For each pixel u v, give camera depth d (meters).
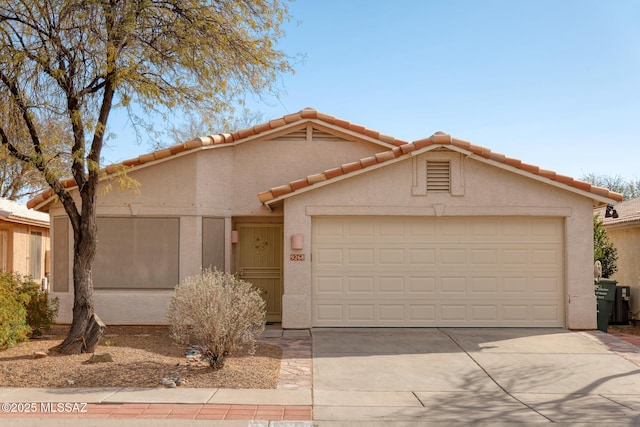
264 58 11.84
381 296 12.73
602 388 8.43
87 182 10.27
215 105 11.75
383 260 12.77
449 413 7.19
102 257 13.06
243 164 14.03
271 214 13.87
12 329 10.15
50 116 10.72
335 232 12.78
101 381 8.30
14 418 6.76
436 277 12.75
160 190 13.12
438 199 12.59
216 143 13.34
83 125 10.24
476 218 12.80
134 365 9.02
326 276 12.73
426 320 12.70
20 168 22.33
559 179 12.38
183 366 9.09
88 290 10.01
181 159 13.18
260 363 9.49
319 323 12.66
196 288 9.16
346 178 12.52
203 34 11.16
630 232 16.47
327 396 7.88
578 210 12.63
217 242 13.58
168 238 13.11
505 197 12.58
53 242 13.49
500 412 7.25
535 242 12.80
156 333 12.12
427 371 9.28
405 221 12.80
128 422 6.66
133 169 12.96
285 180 14.02
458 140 12.25
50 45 10.29
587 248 12.59
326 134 14.17
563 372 9.26
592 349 10.77
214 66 11.55
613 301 13.43
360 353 10.40
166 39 11.02
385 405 7.51
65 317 13.23
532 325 12.69
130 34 10.60
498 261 12.78
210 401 7.52
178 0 11.02
